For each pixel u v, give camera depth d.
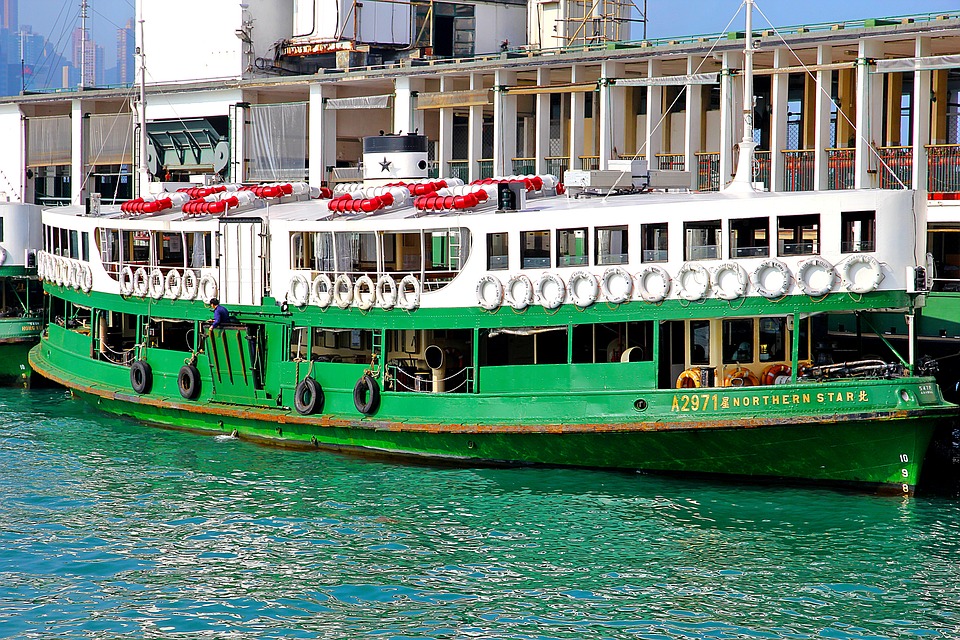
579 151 99.69
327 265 73.31
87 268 85.12
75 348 88.50
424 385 73.00
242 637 47.84
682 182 75.31
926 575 52.69
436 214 69.69
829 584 51.88
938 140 87.25
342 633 48.09
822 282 60.47
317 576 53.50
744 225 61.81
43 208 102.19
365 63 121.94
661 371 66.06
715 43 87.62
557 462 67.62
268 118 118.31
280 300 73.88
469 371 72.25
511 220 66.44
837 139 91.62
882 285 60.19
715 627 48.12
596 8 115.31
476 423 67.31
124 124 127.81
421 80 110.00
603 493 63.72
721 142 88.19
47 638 47.91
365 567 54.44
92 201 86.50
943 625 48.09
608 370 64.81
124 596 51.75
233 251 75.56
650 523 59.22
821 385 60.28
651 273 63.16
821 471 62.47
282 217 74.81
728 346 65.31
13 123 137.50
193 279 77.25
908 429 59.47
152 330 82.88
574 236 65.94
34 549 57.03
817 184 86.25
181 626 48.94
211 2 125.06
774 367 65.88
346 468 69.75
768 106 99.94
